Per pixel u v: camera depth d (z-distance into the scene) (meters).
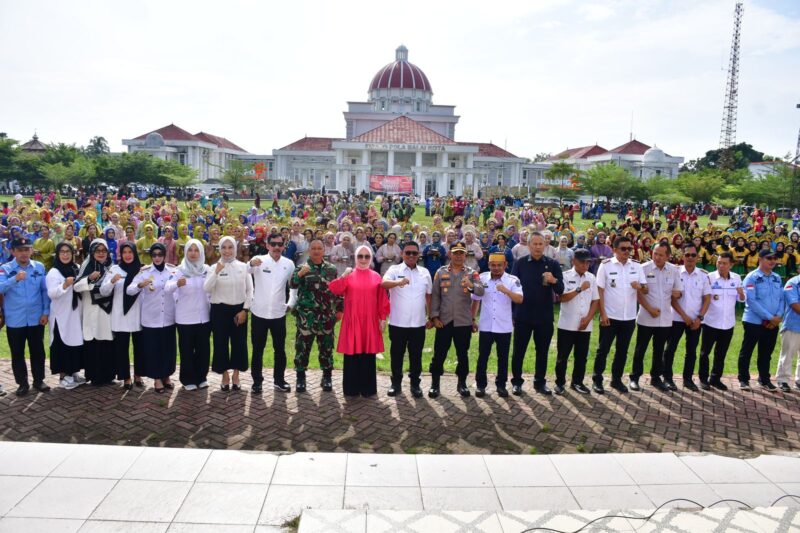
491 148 72.12
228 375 7.05
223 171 65.44
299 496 4.53
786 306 7.74
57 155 59.34
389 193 45.69
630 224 22.72
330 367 7.14
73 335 6.87
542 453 5.55
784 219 48.09
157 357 6.86
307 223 21.66
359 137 57.62
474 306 7.11
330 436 5.81
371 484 4.74
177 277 6.86
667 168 77.69
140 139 71.56
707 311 7.68
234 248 6.85
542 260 7.12
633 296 7.37
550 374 8.32
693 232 18.34
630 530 4.11
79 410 6.31
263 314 6.90
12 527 4.01
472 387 7.52
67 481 4.66
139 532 4.00
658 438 5.98
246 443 5.59
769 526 4.17
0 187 56.34
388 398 6.96
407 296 6.89
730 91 75.00
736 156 80.00
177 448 5.32
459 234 15.97
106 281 6.77
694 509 4.41
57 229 13.30
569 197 57.47
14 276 6.56
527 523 4.17
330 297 7.03
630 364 9.05
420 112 72.75
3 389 6.93
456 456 5.30
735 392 7.59
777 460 5.38
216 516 4.23
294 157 67.81
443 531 4.05
